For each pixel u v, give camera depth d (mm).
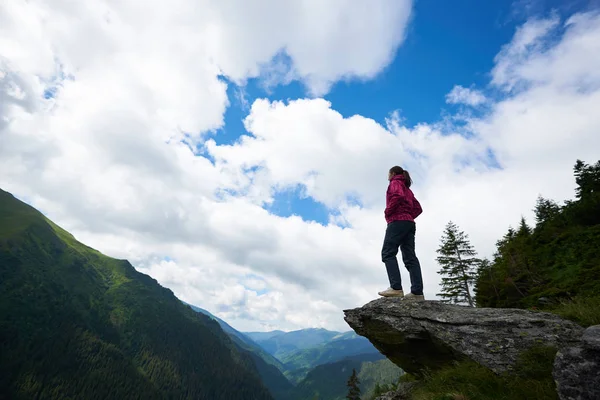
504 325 5477
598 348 3512
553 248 17000
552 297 11062
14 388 171500
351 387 43875
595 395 3314
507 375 4664
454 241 38031
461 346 5531
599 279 10117
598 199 18578
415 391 6320
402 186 7180
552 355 4500
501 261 20781
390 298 7113
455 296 36781
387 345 6961
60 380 192000
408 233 7180
